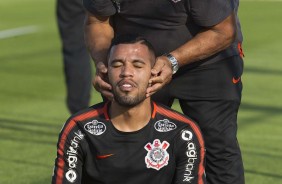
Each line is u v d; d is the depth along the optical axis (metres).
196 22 12.09
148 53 10.84
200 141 11.07
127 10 12.37
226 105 13.02
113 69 10.77
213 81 12.87
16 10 57.47
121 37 10.89
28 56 37.06
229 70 12.95
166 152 10.95
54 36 44.16
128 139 10.89
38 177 18.53
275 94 28.11
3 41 42.59
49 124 23.67
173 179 11.15
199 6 11.88
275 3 58.62
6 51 38.91
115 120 10.93
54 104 26.58
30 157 20.14
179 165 11.05
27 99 27.41
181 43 12.38
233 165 13.13
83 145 10.98
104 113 11.02
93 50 12.35
